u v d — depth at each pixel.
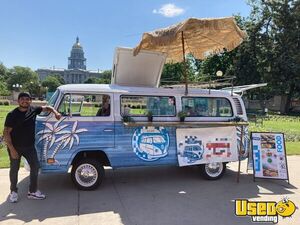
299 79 46.81
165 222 5.43
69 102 6.77
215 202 6.41
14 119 6.11
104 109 6.99
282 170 7.88
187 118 7.59
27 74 130.38
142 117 7.23
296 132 18.75
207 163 7.75
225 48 8.79
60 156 6.66
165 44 7.02
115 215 5.72
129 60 8.32
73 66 187.62
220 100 7.97
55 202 6.31
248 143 8.17
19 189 7.08
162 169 8.95
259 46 47.78
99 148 6.88
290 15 46.97
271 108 57.88
